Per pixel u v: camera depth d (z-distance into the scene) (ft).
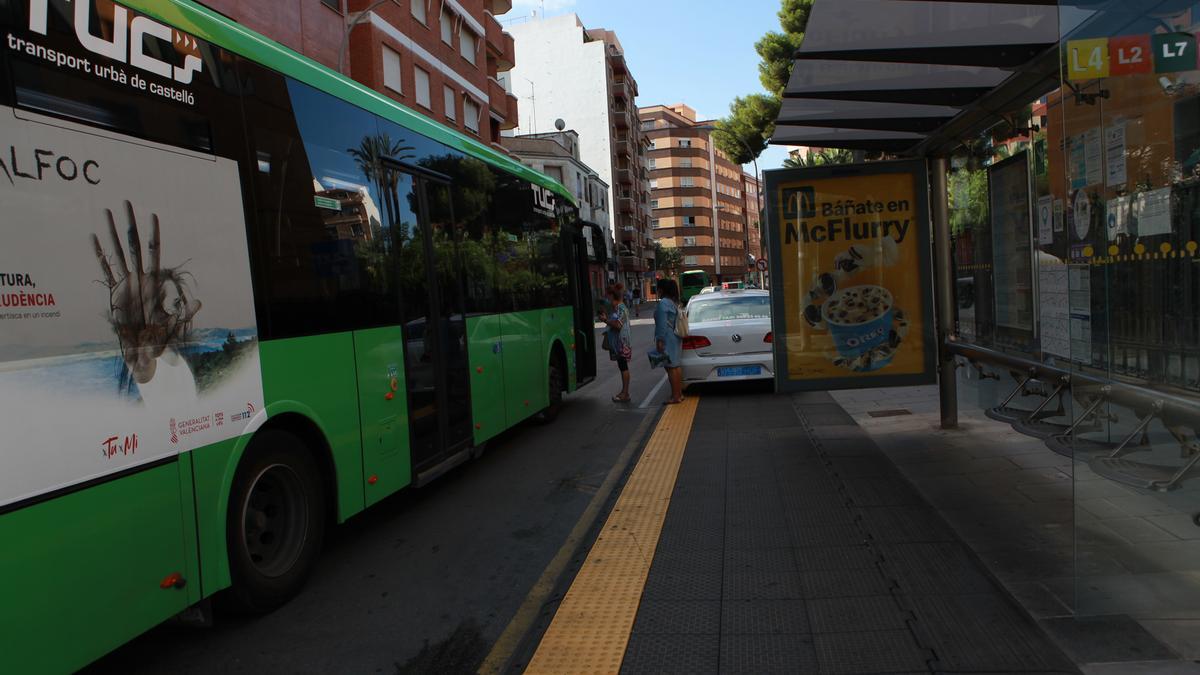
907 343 22.97
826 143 24.81
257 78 13.60
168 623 12.89
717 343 35.73
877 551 14.48
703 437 26.63
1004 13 13.78
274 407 13.25
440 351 20.49
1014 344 20.21
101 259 9.86
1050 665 9.89
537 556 16.11
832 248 22.97
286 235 13.98
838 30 14.28
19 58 9.02
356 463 15.99
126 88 10.55
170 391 10.91
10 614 8.55
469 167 23.62
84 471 9.46
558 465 24.43
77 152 9.65
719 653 10.93
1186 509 11.09
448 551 16.66
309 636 12.52
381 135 18.16
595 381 47.96
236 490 12.39
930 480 19.01
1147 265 11.16
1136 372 11.26
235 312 12.39
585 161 260.42
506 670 10.93
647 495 19.60
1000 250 20.98
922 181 22.62
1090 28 10.84
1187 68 10.46
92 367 9.62
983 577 12.94
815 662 10.48
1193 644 10.10
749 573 13.88
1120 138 11.04
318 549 14.69
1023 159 19.19
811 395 34.81
